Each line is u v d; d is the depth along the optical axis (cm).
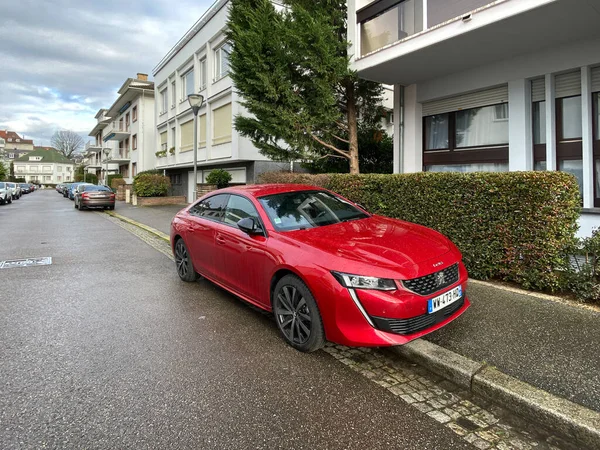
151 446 229
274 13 783
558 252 444
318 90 786
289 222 413
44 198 3684
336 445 229
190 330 405
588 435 227
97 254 819
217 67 1784
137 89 2958
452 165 874
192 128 2098
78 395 284
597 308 404
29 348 360
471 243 518
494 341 340
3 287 564
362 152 1133
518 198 464
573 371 288
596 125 644
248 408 267
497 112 786
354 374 315
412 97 920
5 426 247
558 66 664
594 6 517
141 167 3086
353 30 840
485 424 251
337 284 312
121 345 368
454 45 662
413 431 243
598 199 649
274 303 376
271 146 898
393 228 402
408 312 301
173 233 608
